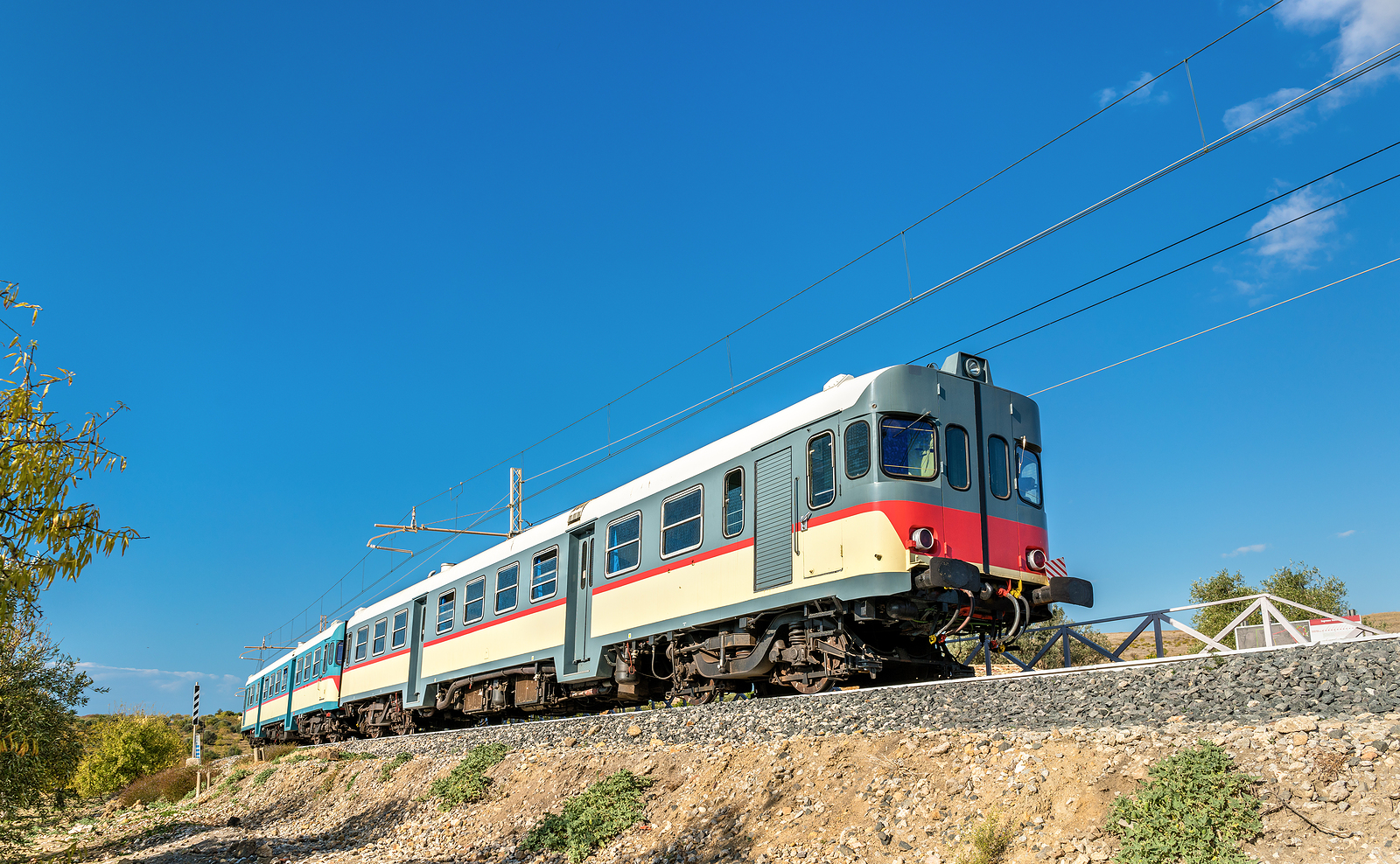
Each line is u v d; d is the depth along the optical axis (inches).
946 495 446.3
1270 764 257.6
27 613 234.4
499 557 787.4
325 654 1235.9
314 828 712.4
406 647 960.9
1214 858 237.0
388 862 508.1
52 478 222.5
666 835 386.9
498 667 756.0
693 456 568.1
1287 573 968.9
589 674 627.2
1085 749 298.4
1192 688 313.3
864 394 451.5
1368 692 273.7
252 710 1788.9
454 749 684.7
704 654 538.6
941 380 465.1
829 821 334.0
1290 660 303.4
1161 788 261.7
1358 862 221.0
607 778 462.0
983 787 306.7
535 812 490.0
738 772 401.4
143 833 895.1
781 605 474.0
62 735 589.3
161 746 1728.6
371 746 876.6
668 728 490.3
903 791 328.5
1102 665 371.6
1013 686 367.6
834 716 406.3
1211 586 984.3
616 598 612.1
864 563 431.5
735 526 515.8
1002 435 482.0
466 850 487.5
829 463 460.1
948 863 282.4
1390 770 238.8
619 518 625.0
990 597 450.0
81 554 225.5
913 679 503.2
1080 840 265.0
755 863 330.3
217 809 964.6
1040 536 481.1
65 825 1020.5
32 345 231.5
